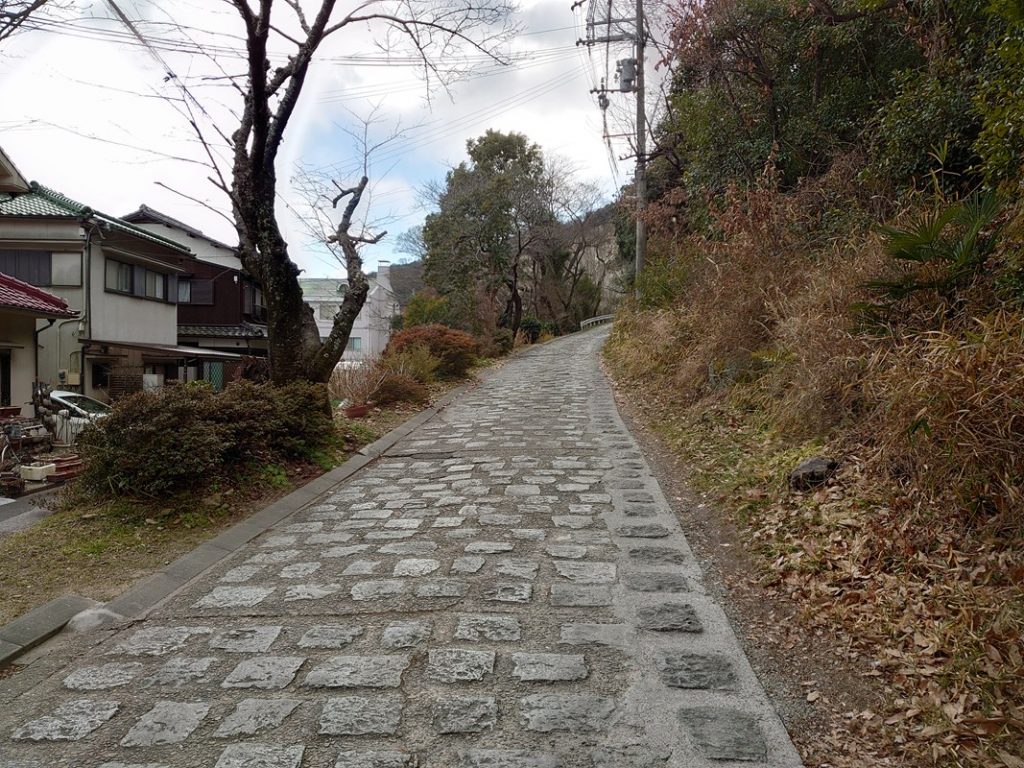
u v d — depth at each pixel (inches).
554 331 1449.3
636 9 698.2
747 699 125.3
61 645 156.0
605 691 127.9
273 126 306.8
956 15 313.0
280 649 147.5
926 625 139.0
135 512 234.8
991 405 155.9
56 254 649.6
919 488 177.5
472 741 114.0
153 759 111.9
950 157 305.7
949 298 213.6
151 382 722.8
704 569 185.0
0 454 308.3
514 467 300.5
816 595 160.7
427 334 657.6
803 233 365.4
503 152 1341.0
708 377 386.6
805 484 214.7
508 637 148.5
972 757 106.3
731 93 476.7
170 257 807.1
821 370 246.1
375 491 275.7
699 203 538.6
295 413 308.7
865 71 441.7
